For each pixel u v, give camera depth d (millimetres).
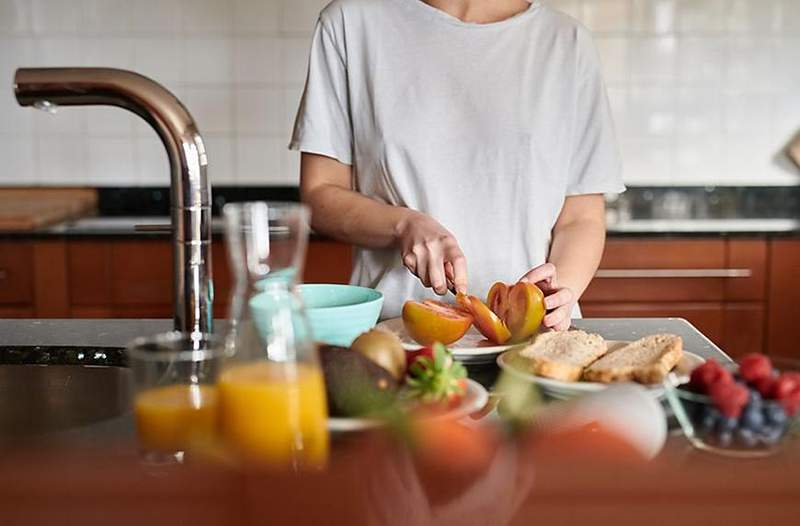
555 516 633
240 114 3307
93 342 1296
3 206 3115
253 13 3260
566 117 1675
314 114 1687
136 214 3350
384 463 733
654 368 930
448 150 1658
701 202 3346
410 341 1187
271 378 762
